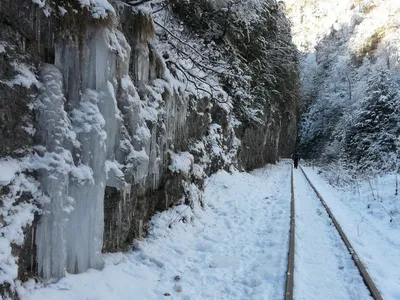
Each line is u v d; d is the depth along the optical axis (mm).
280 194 14484
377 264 6621
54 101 4453
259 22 18453
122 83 5543
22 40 4199
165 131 7273
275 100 26375
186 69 9211
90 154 4820
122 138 5559
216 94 13656
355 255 6754
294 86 30438
